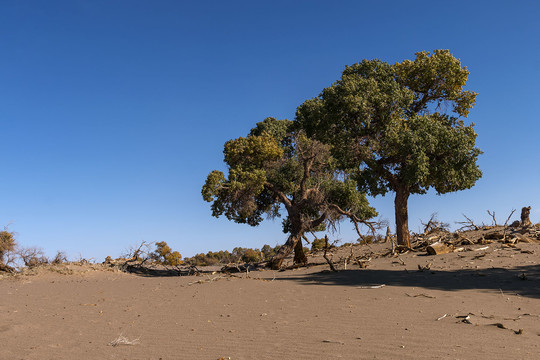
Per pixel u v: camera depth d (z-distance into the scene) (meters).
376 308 10.36
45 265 28.75
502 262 19.09
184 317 10.55
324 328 8.36
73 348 7.86
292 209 30.47
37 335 9.16
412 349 6.46
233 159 31.56
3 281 24.09
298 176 31.98
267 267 30.47
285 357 6.43
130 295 15.42
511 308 9.90
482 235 30.25
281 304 11.71
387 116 31.58
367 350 6.54
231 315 10.46
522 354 6.02
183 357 6.79
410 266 20.39
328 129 33.09
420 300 11.31
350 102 31.05
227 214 31.59
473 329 7.74
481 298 11.42
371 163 32.75
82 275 26.17
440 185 33.22
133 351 7.38
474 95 34.25
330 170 31.98
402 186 33.59
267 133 34.06
